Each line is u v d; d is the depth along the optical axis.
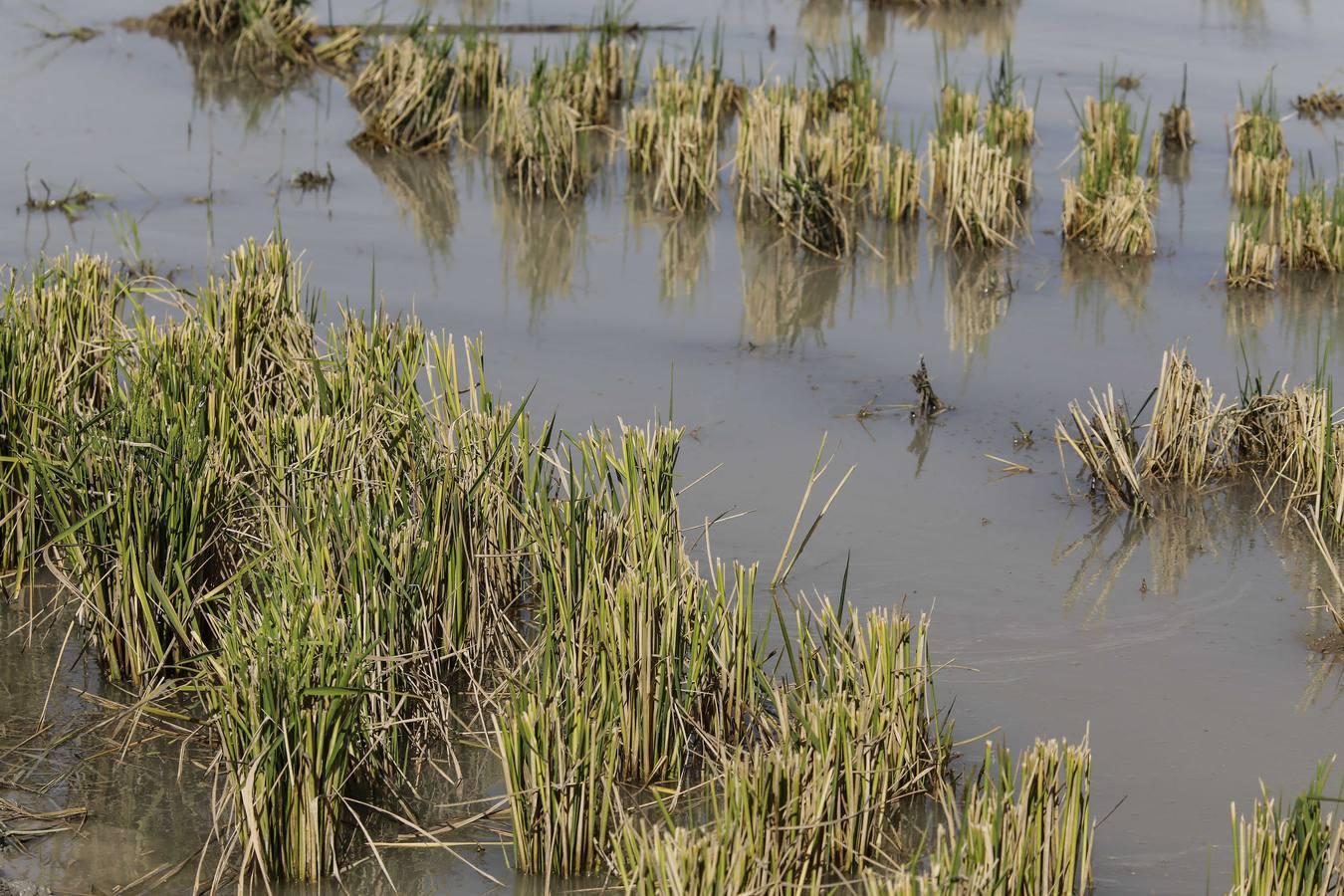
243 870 7.52
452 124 24.86
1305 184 21.52
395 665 8.93
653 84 24.44
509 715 8.59
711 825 8.27
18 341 11.19
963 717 9.44
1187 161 23.08
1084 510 12.41
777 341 16.12
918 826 8.34
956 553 11.61
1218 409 13.01
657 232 20.02
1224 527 12.16
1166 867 8.09
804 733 8.23
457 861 8.04
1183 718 9.49
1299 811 6.99
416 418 10.38
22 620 10.26
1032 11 33.84
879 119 24.14
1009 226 20.11
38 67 26.91
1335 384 14.96
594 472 12.12
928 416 14.20
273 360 11.85
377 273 17.75
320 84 27.08
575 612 9.12
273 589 8.77
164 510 9.64
